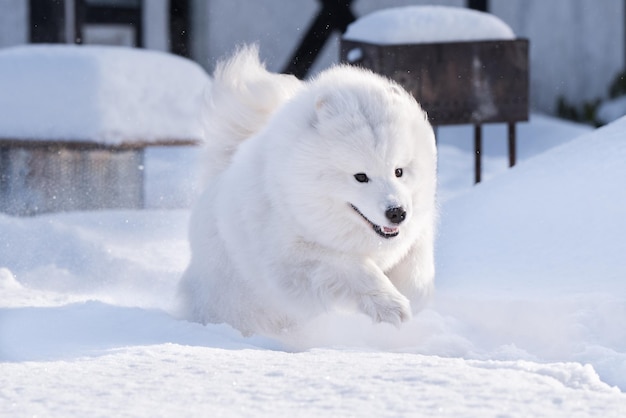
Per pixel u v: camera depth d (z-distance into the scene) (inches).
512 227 442.6
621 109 1307.8
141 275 492.7
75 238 533.6
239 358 269.0
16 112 689.6
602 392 231.1
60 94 692.7
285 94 391.2
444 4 1334.9
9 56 708.0
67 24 1012.5
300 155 320.2
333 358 268.8
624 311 331.9
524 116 712.4
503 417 201.5
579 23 1419.8
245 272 354.3
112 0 1272.1
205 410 209.9
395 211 307.3
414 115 327.3
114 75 701.9
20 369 259.4
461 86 700.0
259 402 215.5
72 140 687.1
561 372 242.1
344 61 738.8
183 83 729.6
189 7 1338.6
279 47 1376.7
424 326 347.9
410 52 687.1
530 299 360.2
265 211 338.6
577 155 490.0
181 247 554.3
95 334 335.0
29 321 357.1
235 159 368.2
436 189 362.6
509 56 705.6
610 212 423.5
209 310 372.2
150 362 262.4
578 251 405.4
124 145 694.5
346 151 312.3
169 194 714.2
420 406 208.8
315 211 323.3
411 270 350.6
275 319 365.4
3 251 519.8
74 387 233.0
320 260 334.3
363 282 331.3
